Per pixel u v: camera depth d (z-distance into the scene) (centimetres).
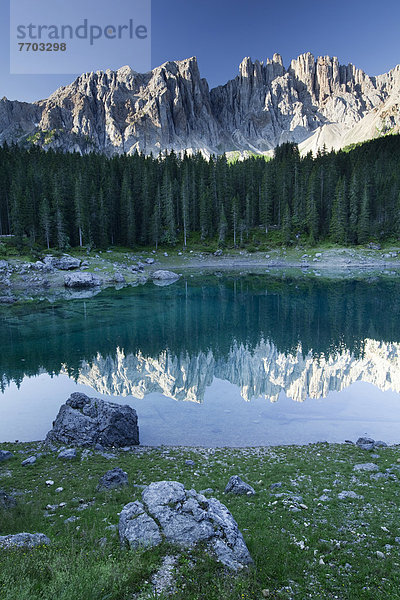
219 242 13012
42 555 902
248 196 13512
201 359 3791
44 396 2819
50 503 1353
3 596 727
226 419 2420
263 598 813
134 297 7362
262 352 4012
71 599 738
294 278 9550
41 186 11088
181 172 14912
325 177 13625
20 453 1909
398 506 1312
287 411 2536
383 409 2545
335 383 3052
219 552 927
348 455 1884
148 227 12769
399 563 959
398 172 13725
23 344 4291
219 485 1548
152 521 1020
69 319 5519
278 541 1057
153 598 770
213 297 7344
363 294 7250
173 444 2117
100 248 11369
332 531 1134
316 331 4856
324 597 830
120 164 14338
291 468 1733
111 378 3234
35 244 10044
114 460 1845
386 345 4159
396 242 12325
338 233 12438
